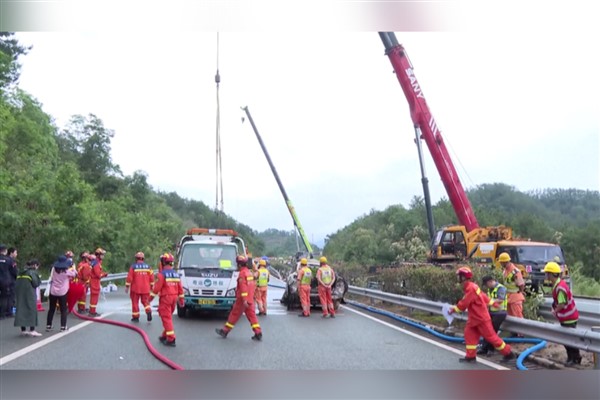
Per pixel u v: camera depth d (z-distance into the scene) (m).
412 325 14.21
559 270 9.53
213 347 10.93
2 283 14.92
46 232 24.23
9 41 34.09
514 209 71.62
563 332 8.91
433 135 22.41
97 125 53.50
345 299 23.11
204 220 112.81
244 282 11.96
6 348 10.49
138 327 13.28
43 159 31.78
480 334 9.59
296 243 35.69
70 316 15.78
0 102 25.55
